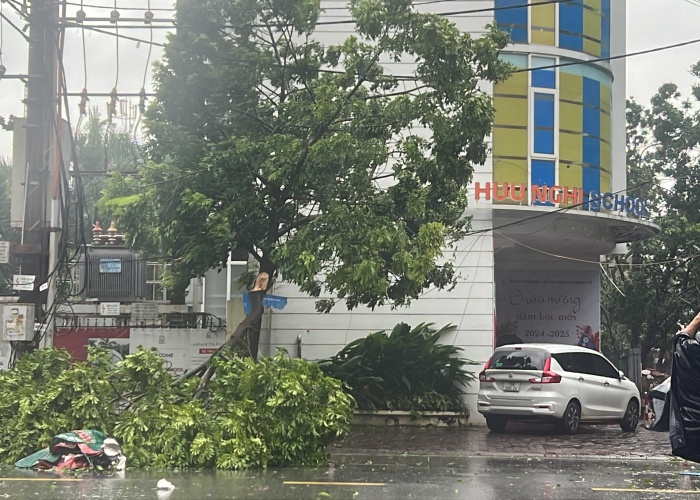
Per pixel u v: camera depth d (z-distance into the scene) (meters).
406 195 14.77
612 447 15.64
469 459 13.61
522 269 26.38
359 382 18.95
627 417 18.73
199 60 14.92
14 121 15.65
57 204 14.85
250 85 15.21
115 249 22.03
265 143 14.50
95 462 11.29
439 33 14.11
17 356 14.44
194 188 14.70
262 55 15.18
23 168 15.59
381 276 14.42
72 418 11.93
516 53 22.06
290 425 11.73
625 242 25.47
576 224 22.50
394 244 14.12
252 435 11.75
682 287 30.20
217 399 12.29
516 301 26.34
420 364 19.58
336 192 14.70
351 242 13.91
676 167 31.67
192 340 19.31
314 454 12.05
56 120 14.85
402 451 14.67
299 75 15.78
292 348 20.38
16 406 12.23
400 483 10.42
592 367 18.42
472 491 9.85
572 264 26.03
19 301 14.68
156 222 14.52
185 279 16.27
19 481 10.21
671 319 30.73
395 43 14.57
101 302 21.44
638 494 9.84
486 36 14.84
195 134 15.35
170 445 11.57
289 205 15.63
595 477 11.41
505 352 18.09
